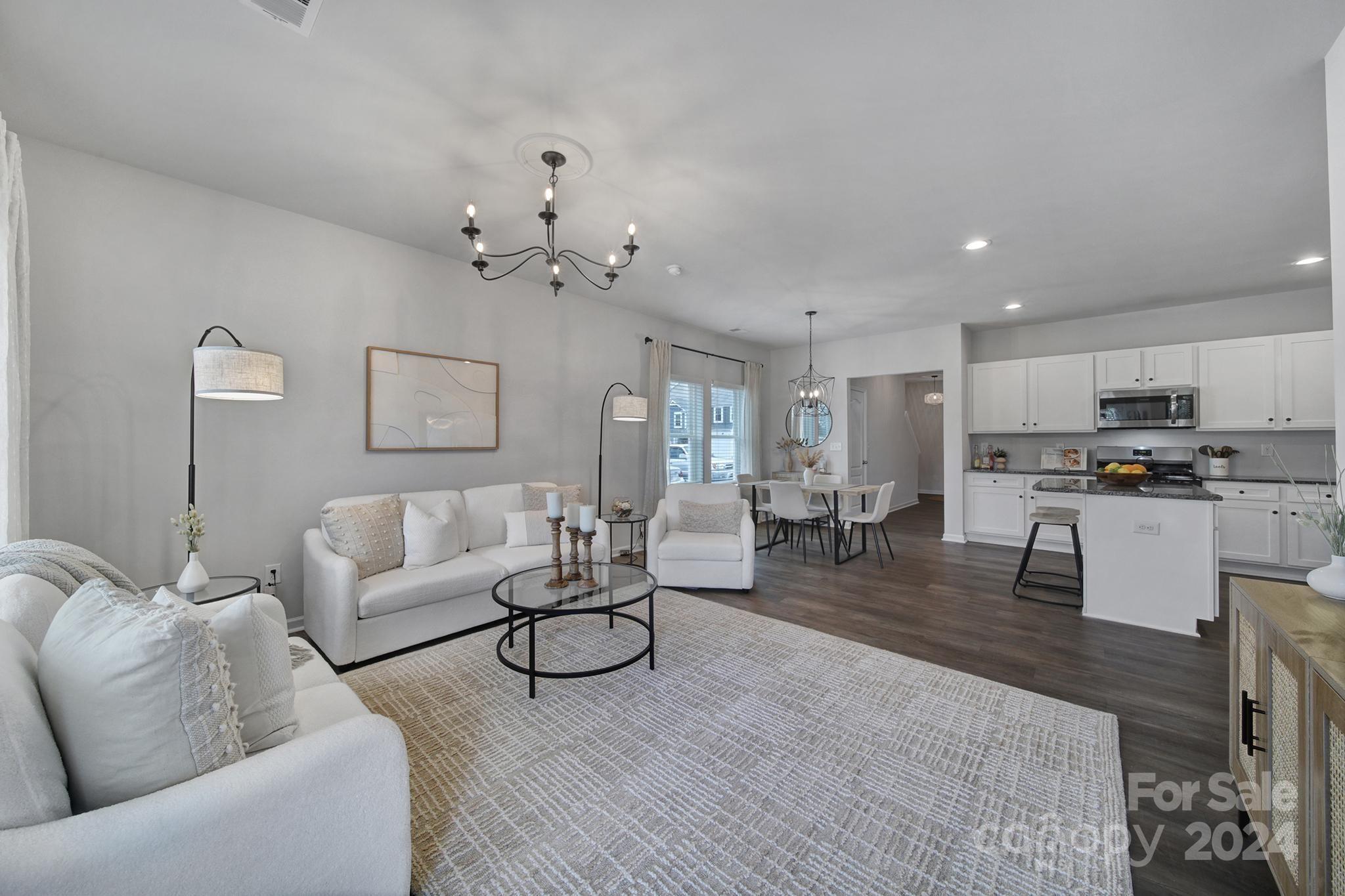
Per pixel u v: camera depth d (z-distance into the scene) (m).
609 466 5.11
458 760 1.89
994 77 1.92
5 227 1.78
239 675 1.16
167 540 2.70
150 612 1.00
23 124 2.24
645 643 2.95
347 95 2.04
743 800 1.68
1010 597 3.80
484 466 4.10
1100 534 3.32
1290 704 1.19
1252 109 2.08
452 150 2.43
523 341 4.36
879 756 1.90
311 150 2.44
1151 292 4.60
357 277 3.38
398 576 2.90
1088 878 1.38
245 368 2.43
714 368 6.43
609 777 1.79
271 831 0.98
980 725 2.10
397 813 1.16
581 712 2.21
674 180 2.68
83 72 1.91
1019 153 2.42
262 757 1.01
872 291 4.64
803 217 3.11
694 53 1.80
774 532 6.02
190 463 2.53
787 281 4.34
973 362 6.23
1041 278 4.21
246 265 2.94
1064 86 1.96
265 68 1.89
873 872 1.40
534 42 1.75
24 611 1.18
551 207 2.45
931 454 10.41
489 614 3.22
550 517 2.71
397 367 3.56
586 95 2.03
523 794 1.71
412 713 2.21
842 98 2.04
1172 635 3.04
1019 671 2.59
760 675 2.54
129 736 0.90
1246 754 1.51
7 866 0.74
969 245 3.54
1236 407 4.60
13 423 1.87
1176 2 1.57
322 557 2.76
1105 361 5.24
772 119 2.17
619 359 5.20
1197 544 3.03
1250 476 4.75
